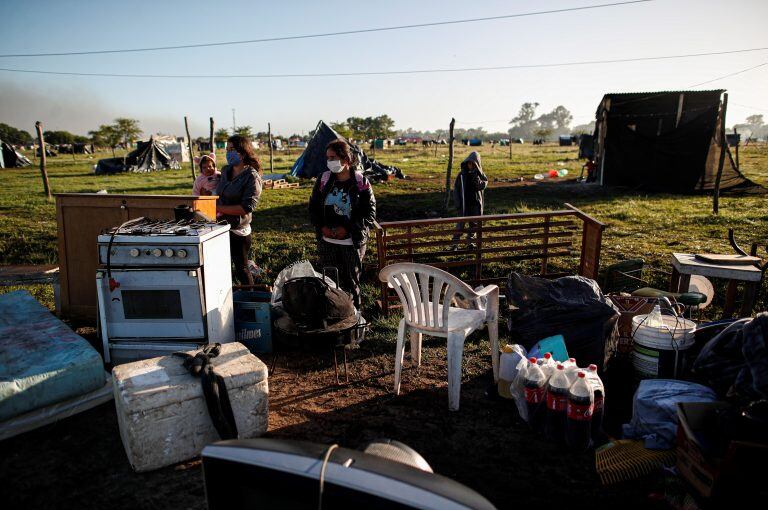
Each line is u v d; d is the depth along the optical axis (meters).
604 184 19.55
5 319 4.53
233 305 4.85
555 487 3.00
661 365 3.93
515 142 93.25
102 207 5.32
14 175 30.33
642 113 18.20
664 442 3.20
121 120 74.81
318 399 4.06
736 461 2.50
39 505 2.84
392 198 17.23
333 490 1.78
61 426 3.62
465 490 1.84
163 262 4.07
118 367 3.38
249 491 1.96
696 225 11.30
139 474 3.12
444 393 4.16
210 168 7.16
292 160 39.75
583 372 3.31
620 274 6.23
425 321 3.96
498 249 6.33
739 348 3.29
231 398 3.32
